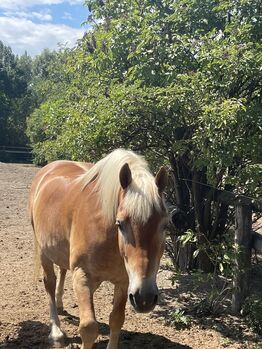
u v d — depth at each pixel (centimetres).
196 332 411
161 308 463
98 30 667
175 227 547
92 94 543
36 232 412
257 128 442
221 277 548
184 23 548
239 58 432
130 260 269
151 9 604
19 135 3416
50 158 664
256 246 443
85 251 320
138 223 268
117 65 577
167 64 504
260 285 523
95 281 328
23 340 384
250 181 440
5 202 1095
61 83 1593
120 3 645
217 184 491
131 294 260
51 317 397
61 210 362
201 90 454
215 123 414
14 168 2064
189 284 530
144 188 277
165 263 615
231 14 533
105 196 305
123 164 294
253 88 481
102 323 424
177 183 545
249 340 397
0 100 3359
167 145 519
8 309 451
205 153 429
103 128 480
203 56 446
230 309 456
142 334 402
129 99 470
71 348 370
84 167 438
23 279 545
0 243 713
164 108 466
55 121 580
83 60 618
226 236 498
